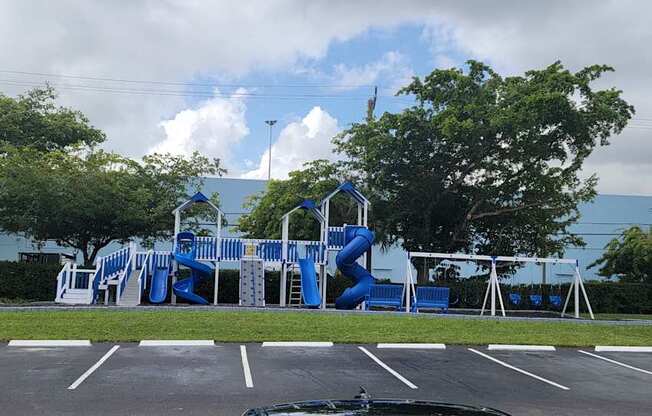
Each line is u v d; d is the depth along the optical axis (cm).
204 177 3925
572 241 3678
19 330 1565
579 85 3050
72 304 2400
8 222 2919
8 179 2709
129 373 1162
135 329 1630
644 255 3416
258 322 1800
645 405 1071
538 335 1856
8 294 2891
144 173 3247
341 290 3306
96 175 2934
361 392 454
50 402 945
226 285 3144
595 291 3462
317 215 2898
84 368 1192
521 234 3559
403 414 364
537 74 3172
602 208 5288
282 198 3409
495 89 3203
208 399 991
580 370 1387
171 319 1794
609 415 988
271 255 2788
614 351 1698
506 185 3309
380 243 3719
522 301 3400
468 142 3053
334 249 2828
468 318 2162
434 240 3566
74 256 3659
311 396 1032
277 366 1277
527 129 2981
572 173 3303
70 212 2900
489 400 1058
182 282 2716
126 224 3145
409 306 2548
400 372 1266
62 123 3809
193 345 1484
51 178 2755
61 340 1457
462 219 3450
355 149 3353
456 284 3334
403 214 3372
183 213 3334
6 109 3612
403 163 3241
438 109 3191
